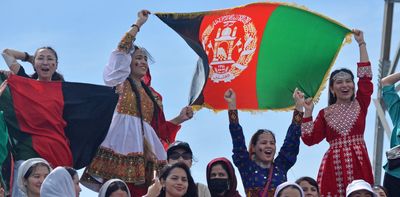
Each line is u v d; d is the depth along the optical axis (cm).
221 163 1370
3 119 1382
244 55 1580
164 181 1290
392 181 1457
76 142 1448
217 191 1362
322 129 1462
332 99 1477
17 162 1404
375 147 1741
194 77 1589
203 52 1573
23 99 1435
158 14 1566
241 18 1588
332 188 1440
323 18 1565
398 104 1487
